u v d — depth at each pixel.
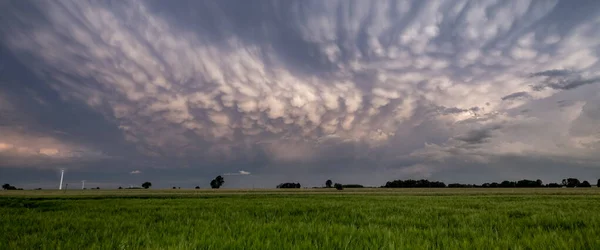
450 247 5.59
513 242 5.86
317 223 9.05
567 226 8.37
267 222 9.72
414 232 7.22
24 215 12.23
